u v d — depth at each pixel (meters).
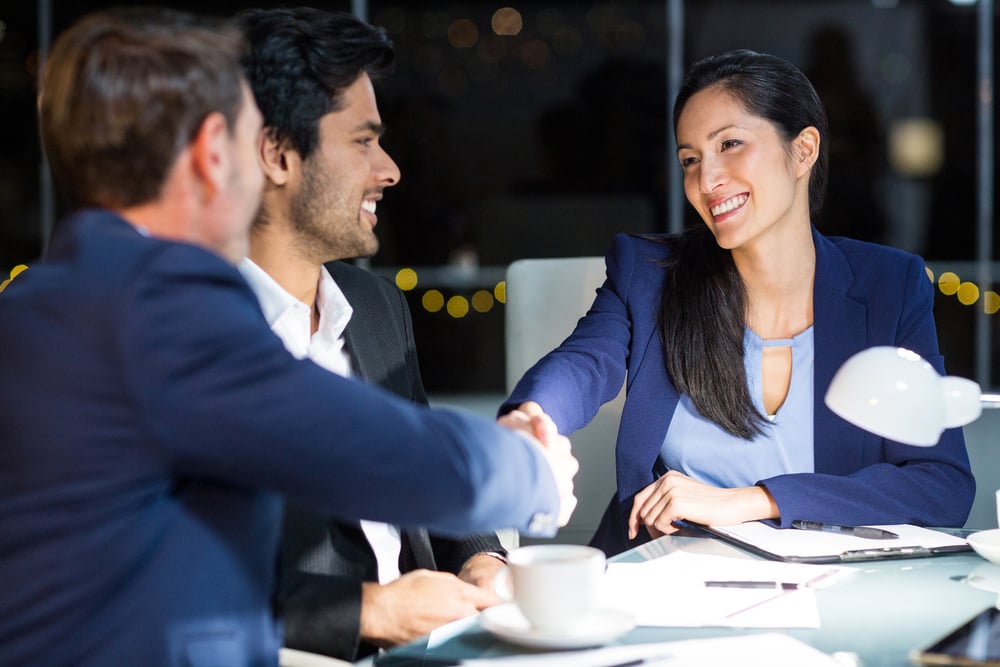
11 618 0.90
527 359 2.12
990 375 5.65
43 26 5.42
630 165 5.54
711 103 1.78
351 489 0.96
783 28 5.51
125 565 0.91
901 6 5.50
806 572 1.31
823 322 1.82
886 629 1.11
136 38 0.98
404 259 5.57
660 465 1.88
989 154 5.56
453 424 1.05
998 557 1.32
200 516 0.95
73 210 1.02
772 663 1.00
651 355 1.88
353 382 0.99
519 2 5.51
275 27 1.53
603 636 1.05
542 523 1.13
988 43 5.50
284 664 1.20
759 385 1.83
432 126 5.56
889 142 5.59
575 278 2.12
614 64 5.52
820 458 1.78
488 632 1.13
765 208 1.77
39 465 0.90
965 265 5.60
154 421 0.90
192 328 0.91
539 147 5.55
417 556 1.65
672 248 1.97
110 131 0.96
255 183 1.05
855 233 5.64
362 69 1.58
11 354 0.91
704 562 1.36
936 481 1.64
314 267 1.64
